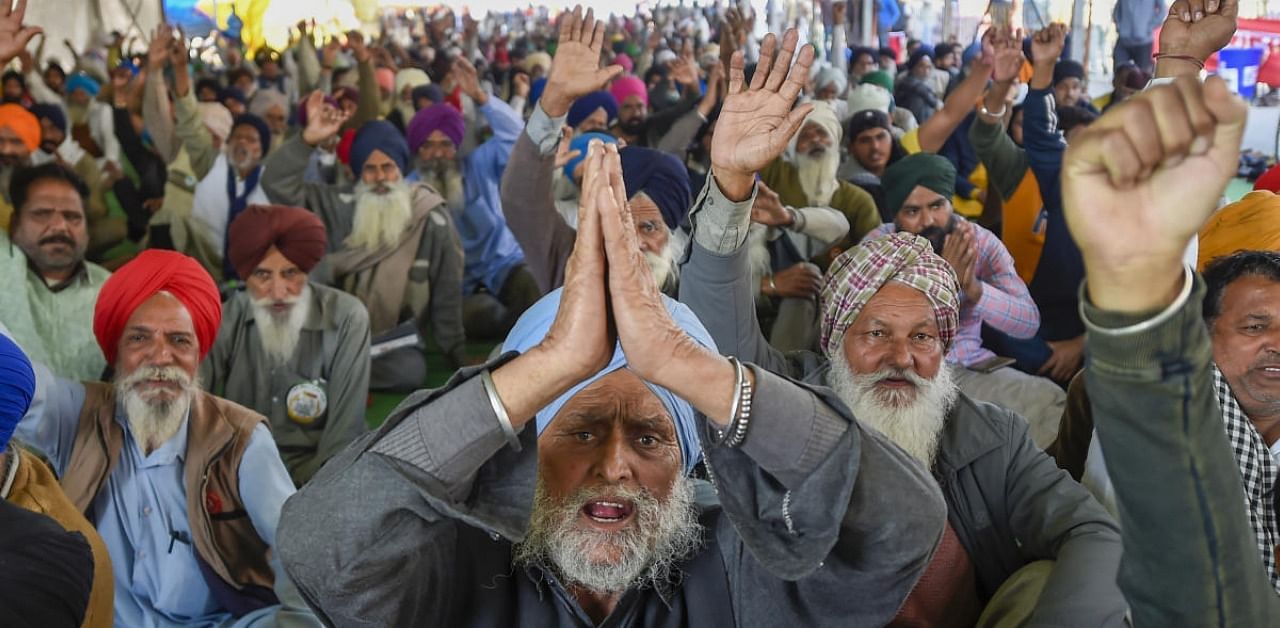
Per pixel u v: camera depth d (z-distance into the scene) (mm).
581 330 1023
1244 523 789
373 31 14734
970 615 1858
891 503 1090
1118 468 777
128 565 2305
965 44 10352
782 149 1751
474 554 1275
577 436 1256
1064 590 1594
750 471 1099
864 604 1188
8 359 1520
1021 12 8492
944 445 1906
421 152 5555
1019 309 3527
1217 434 754
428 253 4625
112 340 2320
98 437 2311
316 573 1053
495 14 17703
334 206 4688
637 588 1280
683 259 1950
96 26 10070
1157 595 810
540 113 2834
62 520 1710
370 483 1042
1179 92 662
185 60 5367
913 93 7750
